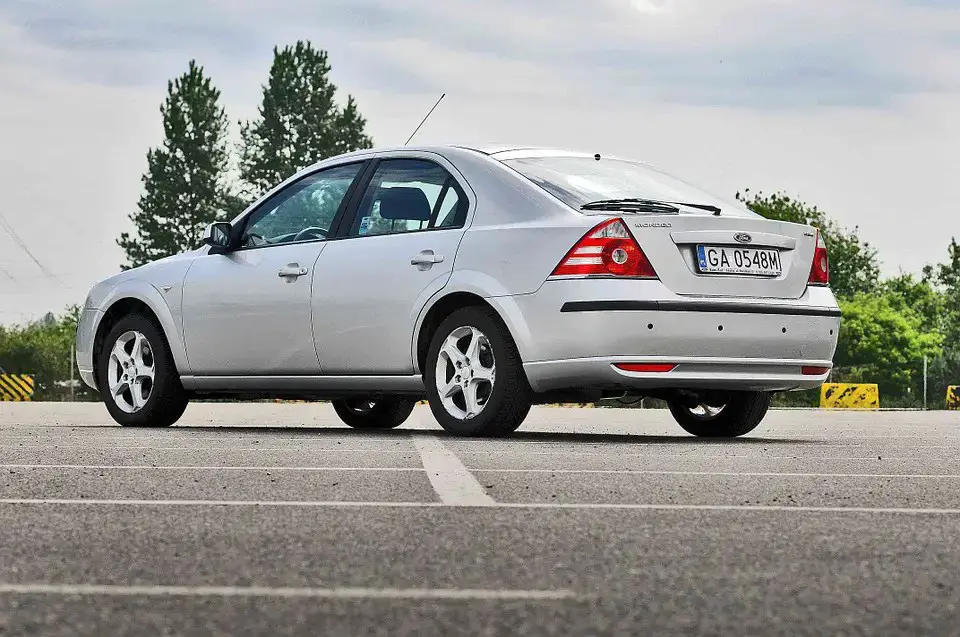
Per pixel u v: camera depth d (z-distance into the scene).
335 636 3.60
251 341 12.34
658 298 10.41
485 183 11.20
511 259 10.71
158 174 95.44
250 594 4.18
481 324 10.89
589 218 10.52
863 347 112.69
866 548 5.17
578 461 8.81
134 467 8.21
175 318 12.91
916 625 3.78
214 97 96.38
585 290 10.35
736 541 5.31
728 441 11.53
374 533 5.46
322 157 95.88
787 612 3.95
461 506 6.33
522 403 10.83
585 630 3.68
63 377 117.81
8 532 5.47
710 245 10.69
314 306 11.88
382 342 11.45
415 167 11.77
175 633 3.63
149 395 13.22
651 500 6.62
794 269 11.15
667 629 3.71
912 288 128.50
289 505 6.34
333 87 97.25
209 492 6.87
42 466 8.28
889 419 21.47
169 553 4.96
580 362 10.40
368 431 12.82
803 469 8.45
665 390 11.41
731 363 10.71
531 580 4.45
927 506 6.48
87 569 4.63
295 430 12.91
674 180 12.06
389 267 11.43
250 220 12.70
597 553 5.00
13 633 3.63
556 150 11.96
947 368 86.44
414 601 4.08
